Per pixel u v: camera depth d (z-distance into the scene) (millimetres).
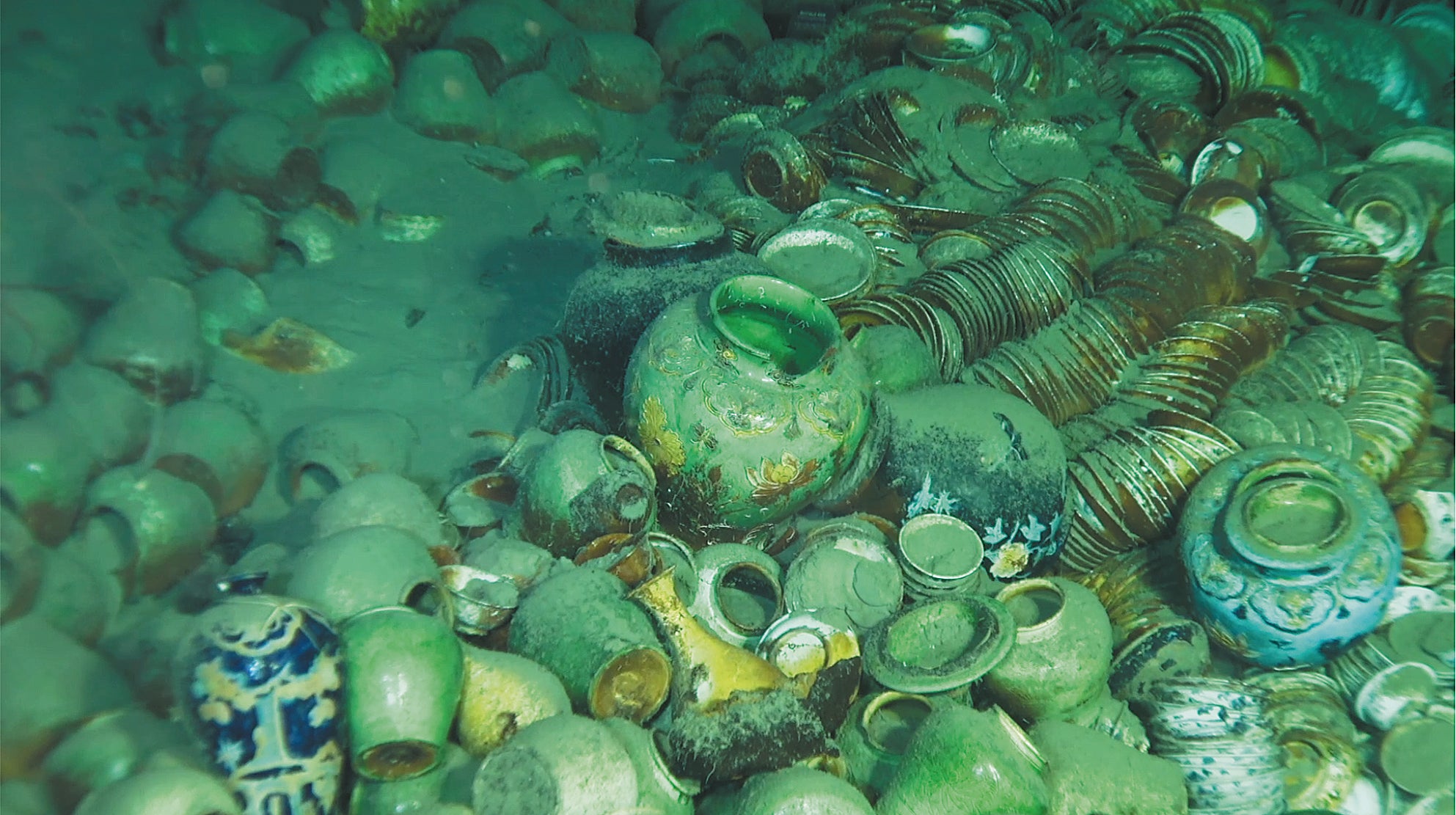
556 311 4832
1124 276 4301
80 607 2920
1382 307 4512
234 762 2398
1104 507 3668
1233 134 5527
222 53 5539
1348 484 3338
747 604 3479
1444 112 5859
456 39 5996
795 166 5016
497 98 5922
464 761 2609
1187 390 4000
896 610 3314
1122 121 5695
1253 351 4188
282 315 4465
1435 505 3564
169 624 2920
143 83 5246
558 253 5270
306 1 5895
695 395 3215
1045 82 5996
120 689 2758
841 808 2439
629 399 3385
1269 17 6254
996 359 4062
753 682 2793
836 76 6285
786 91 6371
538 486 3242
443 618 2891
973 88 5418
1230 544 3209
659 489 3408
